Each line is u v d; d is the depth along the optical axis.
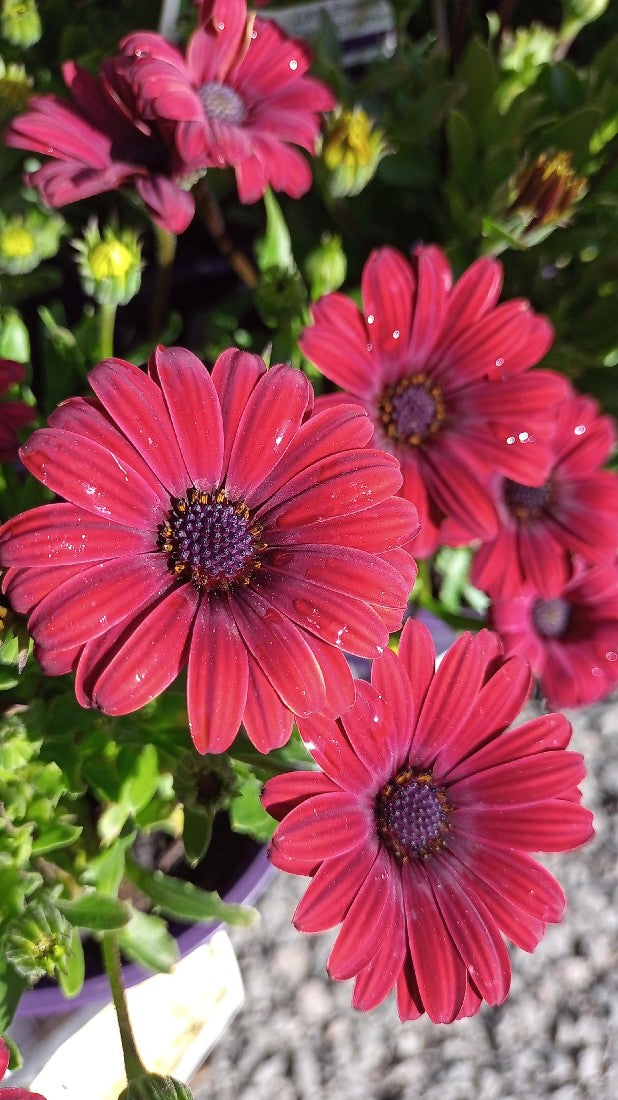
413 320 0.26
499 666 0.24
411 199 0.34
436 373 0.26
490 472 0.26
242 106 0.27
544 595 0.27
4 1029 0.24
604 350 0.32
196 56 0.26
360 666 0.33
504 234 0.29
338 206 0.32
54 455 0.21
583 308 0.33
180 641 0.22
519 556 0.28
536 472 0.26
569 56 0.40
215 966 0.31
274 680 0.21
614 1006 0.39
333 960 0.22
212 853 0.29
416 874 0.24
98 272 0.26
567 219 0.30
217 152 0.25
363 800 0.24
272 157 0.27
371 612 0.22
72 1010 0.29
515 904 0.24
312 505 0.23
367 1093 0.37
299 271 0.31
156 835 0.29
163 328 0.35
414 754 0.24
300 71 0.28
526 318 0.26
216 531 0.22
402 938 0.23
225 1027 0.34
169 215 0.25
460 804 0.24
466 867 0.24
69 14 0.32
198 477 0.22
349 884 0.23
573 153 0.32
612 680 0.29
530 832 0.24
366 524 0.22
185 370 0.22
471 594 0.33
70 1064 0.28
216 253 0.37
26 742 0.24
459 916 0.24
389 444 0.26
